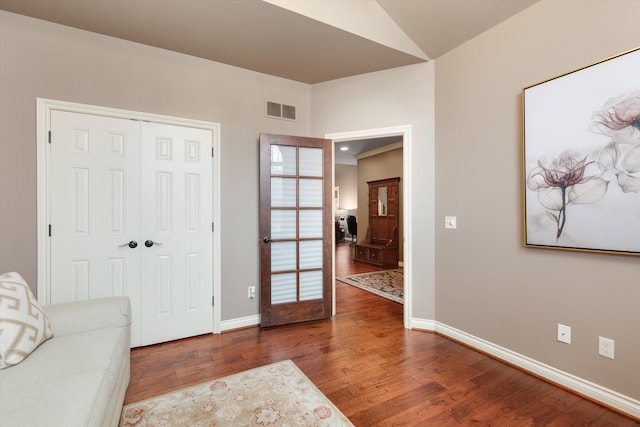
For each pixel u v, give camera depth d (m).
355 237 10.41
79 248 2.33
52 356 1.36
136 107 2.52
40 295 2.21
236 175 2.96
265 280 2.98
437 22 2.44
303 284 3.19
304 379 2.04
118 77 2.45
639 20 1.63
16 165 2.15
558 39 1.97
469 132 2.55
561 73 1.95
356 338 2.74
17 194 2.15
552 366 2.02
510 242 2.27
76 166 2.32
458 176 2.65
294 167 3.16
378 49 2.63
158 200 2.61
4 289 1.38
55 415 0.95
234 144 2.95
